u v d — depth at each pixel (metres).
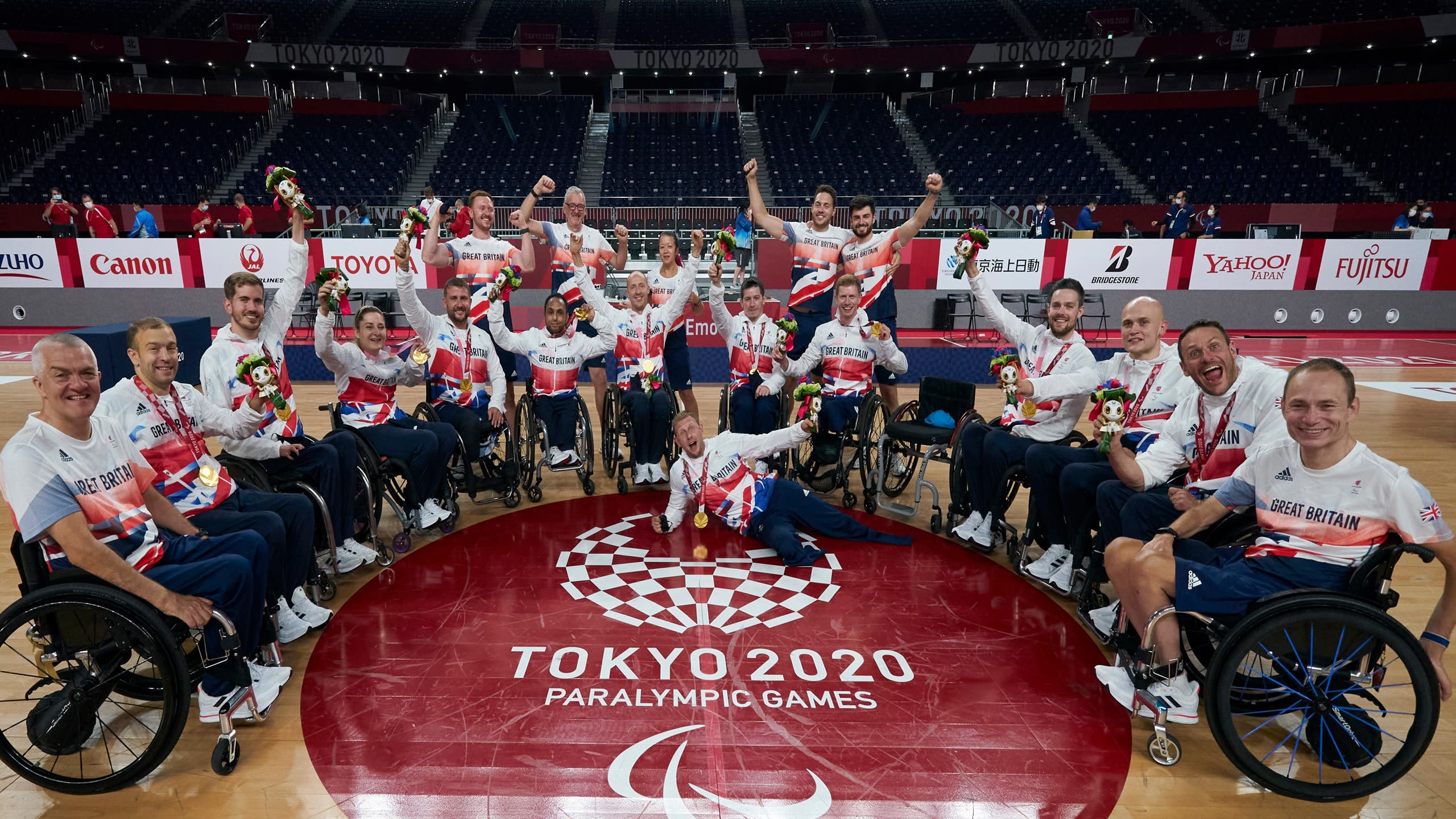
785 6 23.08
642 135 19.72
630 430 4.99
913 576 3.81
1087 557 3.43
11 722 2.60
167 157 17.16
